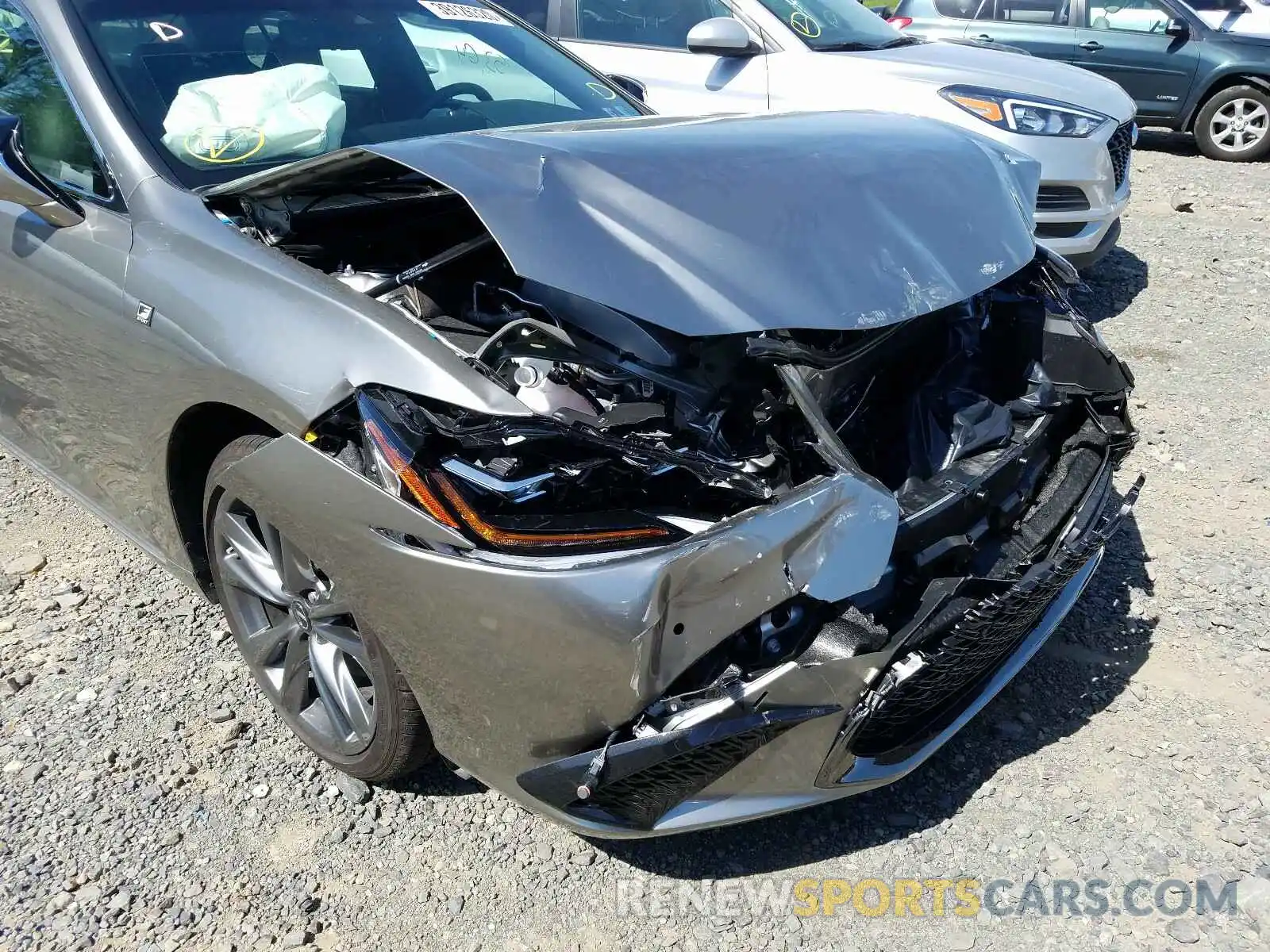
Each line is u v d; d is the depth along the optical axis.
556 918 2.19
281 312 2.19
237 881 2.28
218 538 2.58
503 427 1.89
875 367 2.38
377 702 2.25
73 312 2.66
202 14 3.04
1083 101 5.33
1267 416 4.28
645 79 5.84
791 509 1.86
